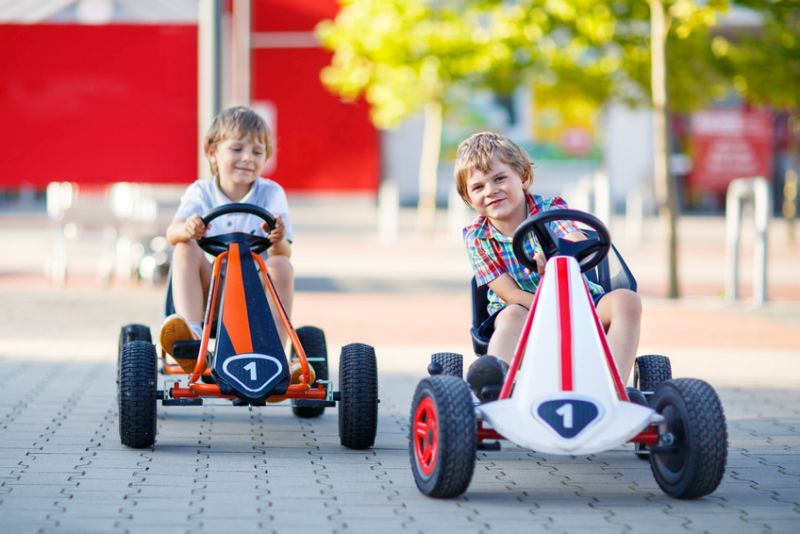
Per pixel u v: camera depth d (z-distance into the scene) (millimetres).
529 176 5617
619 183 31938
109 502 4816
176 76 13445
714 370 8812
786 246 21625
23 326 10648
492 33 17984
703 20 12812
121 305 12289
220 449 5961
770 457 5918
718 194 31609
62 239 14250
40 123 13453
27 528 4406
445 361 5938
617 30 15367
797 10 14336
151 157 13484
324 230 24594
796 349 9938
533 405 4660
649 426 4992
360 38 18594
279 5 15281
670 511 4793
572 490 5180
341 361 6000
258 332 5703
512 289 5477
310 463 5652
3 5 13586
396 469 5547
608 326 5391
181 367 6258
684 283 15312
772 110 27266
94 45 13430
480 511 4762
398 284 14844
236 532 4398
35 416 6727
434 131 22750
